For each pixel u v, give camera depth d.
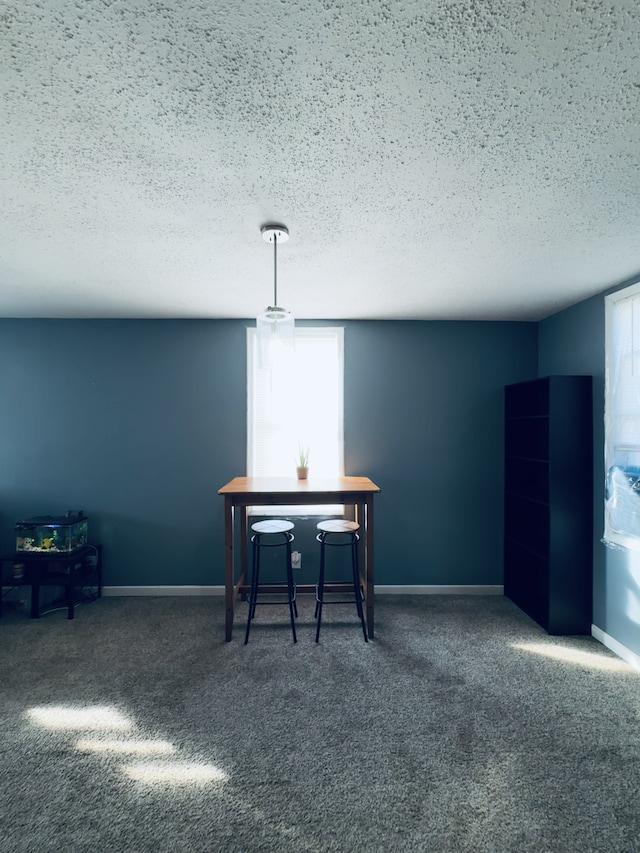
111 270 2.55
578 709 2.12
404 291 2.94
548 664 2.53
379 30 0.99
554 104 1.21
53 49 1.04
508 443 3.61
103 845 1.42
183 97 1.19
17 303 3.24
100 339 3.65
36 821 1.51
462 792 1.63
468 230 2.02
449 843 1.43
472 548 3.69
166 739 1.91
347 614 3.23
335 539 3.26
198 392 3.68
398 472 3.70
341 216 1.89
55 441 3.63
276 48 1.04
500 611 3.29
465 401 3.71
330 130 1.33
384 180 1.61
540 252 2.27
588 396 2.95
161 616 3.21
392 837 1.45
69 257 2.35
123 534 3.65
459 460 3.70
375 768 1.74
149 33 1.00
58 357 3.64
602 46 1.03
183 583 3.65
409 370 3.71
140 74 1.12
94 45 1.03
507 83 1.14
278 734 1.94
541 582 3.12
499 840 1.44
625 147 1.40
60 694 2.25
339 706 2.13
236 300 3.17
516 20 0.97
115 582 3.64
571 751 1.84
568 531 2.92
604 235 2.07
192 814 1.53
